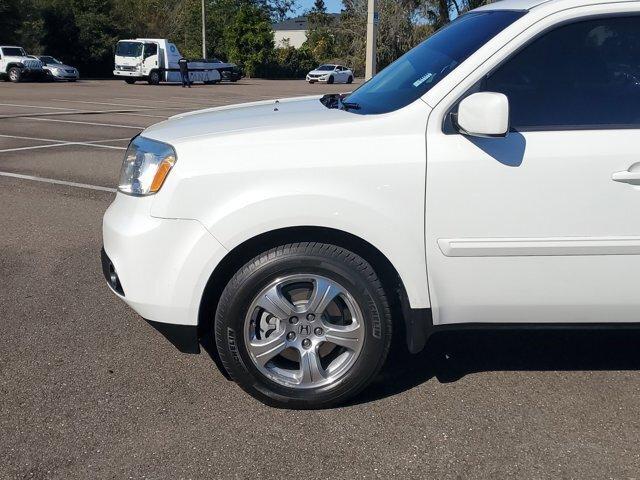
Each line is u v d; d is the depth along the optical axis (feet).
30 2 146.20
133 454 9.90
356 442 10.24
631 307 10.81
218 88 112.16
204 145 10.63
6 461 9.68
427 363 12.83
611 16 10.63
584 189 10.37
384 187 10.32
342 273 10.52
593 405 11.37
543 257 10.54
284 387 10.97
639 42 10.71
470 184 10.35
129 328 14.20
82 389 11.69
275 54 189.67
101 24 154.71
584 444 10.25
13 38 140.26
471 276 10.61
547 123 10.60
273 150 10.46
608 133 10.47
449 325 10.99
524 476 9.46
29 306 15.30
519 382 12.13
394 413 11.05
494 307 10.81
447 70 11.08
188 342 10.99
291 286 10.82
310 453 9.96
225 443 10.19
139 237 10.69
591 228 10.46
